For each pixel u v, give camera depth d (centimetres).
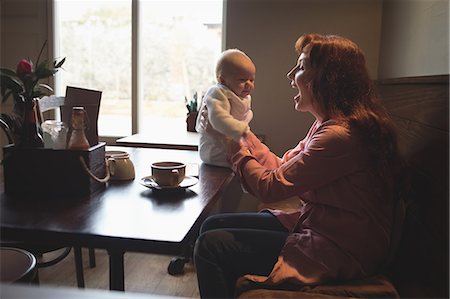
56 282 215
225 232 124
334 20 272
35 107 123
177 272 232
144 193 125
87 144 122
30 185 121
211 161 168
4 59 320
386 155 114
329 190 116
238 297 108
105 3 323
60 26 325
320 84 121
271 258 120
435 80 113
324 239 114
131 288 215
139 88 318
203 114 158
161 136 246
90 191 122
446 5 149
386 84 183
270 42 279
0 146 311
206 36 316
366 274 115
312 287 108
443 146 105
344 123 115
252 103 285
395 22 227
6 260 120
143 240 89
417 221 120
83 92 131
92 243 91
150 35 320
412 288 114
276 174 116
